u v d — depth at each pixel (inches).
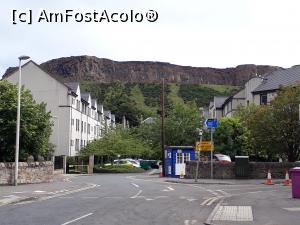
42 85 2615.7
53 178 1574.8
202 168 1574.8
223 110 3270.2
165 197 869.2
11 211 644.1
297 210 641.6
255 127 1534.2
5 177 1203.9
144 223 526.9
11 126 1298.0
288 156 1562.5
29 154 1371.8
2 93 1336.1
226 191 1038.4
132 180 1539.1
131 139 2758.4
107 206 705.0
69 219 556.4
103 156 2755.9
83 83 7342.5
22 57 1162.6
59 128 2600.9
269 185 1250.6
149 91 6953.7
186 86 7199.8
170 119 2402.8
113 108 5221.5
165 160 1819.6
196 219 565.9
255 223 520.4
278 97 1534.2
